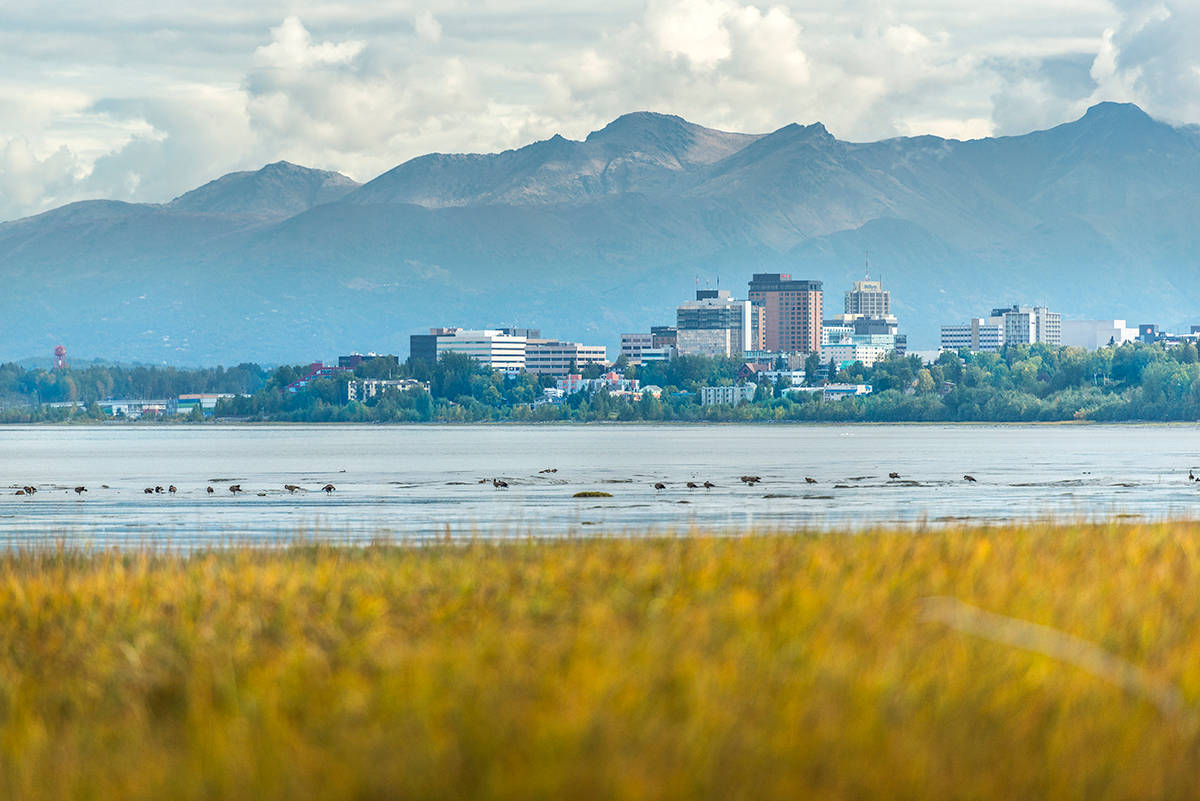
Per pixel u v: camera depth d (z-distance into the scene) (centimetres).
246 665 9238
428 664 8550
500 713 7531
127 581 13488
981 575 11700
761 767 6862
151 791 7075
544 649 8788
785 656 8369
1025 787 6756
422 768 6962
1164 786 6800
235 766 7175
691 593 10931
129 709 8544
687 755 6950
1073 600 10288
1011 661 8269
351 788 6838
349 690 8144
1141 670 8231
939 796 6662
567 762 6888
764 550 14312
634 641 8888
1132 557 13138
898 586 11038
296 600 11694
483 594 11550
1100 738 7219
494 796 6675
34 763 7600
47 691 9138
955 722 7375
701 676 7925
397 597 11812
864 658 8406
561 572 12781
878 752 7019
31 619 11444
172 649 9938
